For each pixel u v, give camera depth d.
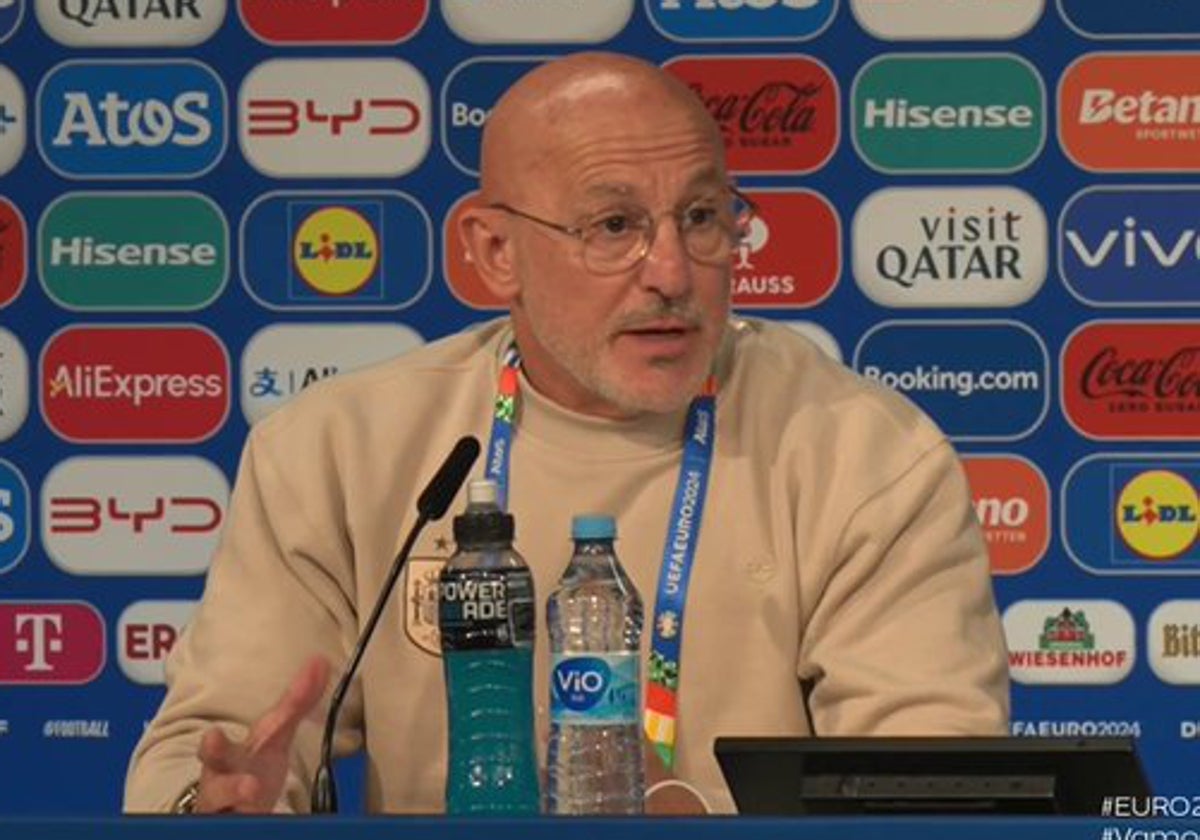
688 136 10.34
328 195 15.88
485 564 9.42
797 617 10.66
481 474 10.83
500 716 9.35
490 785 9.33
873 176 15.76
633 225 10.34
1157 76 15.66
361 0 15.84
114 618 15.95
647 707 10.55
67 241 15.92
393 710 10.70
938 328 15.77
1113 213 15.71
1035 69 15.70
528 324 10.75
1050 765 8.06
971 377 15.77
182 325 15.92
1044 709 15.82
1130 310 15.73
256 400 15.92
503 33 15.80
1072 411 15.74
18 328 15.94
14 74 15.89
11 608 15.98
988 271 15.76
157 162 15.91
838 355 15.79
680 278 10.26
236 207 15.89
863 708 10.20
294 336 15.91
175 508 15.95
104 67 15.89
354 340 15.91
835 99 15.73
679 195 10.30
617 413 10.80
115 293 15.92
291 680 10.67
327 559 10.84
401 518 10.85
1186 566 15.76
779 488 10.73
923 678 10.24
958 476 10.87
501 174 10.63
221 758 8.99
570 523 10.73
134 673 15.95
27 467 15.97
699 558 10.68
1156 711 15.79
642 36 15.77
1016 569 15.82
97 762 15.97
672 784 10.00
